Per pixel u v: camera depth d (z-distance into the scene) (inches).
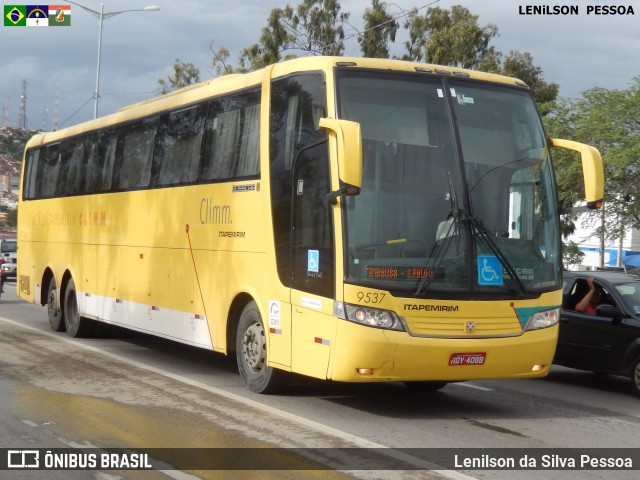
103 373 478.3
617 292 495.8
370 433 346.6
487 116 395.2
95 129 645.9
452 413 402.9
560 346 512.7
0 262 1055.0
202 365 524.4
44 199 740.7
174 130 523.5
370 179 367.2
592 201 382.3
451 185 375.2
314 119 386.9
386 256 361.7
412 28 1423.5
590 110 1395.2
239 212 440.5
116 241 589.9
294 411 386.0
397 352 356.2
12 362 512.1
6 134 6176.2
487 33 1417.3
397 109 380.5
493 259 374.3
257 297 420.2
